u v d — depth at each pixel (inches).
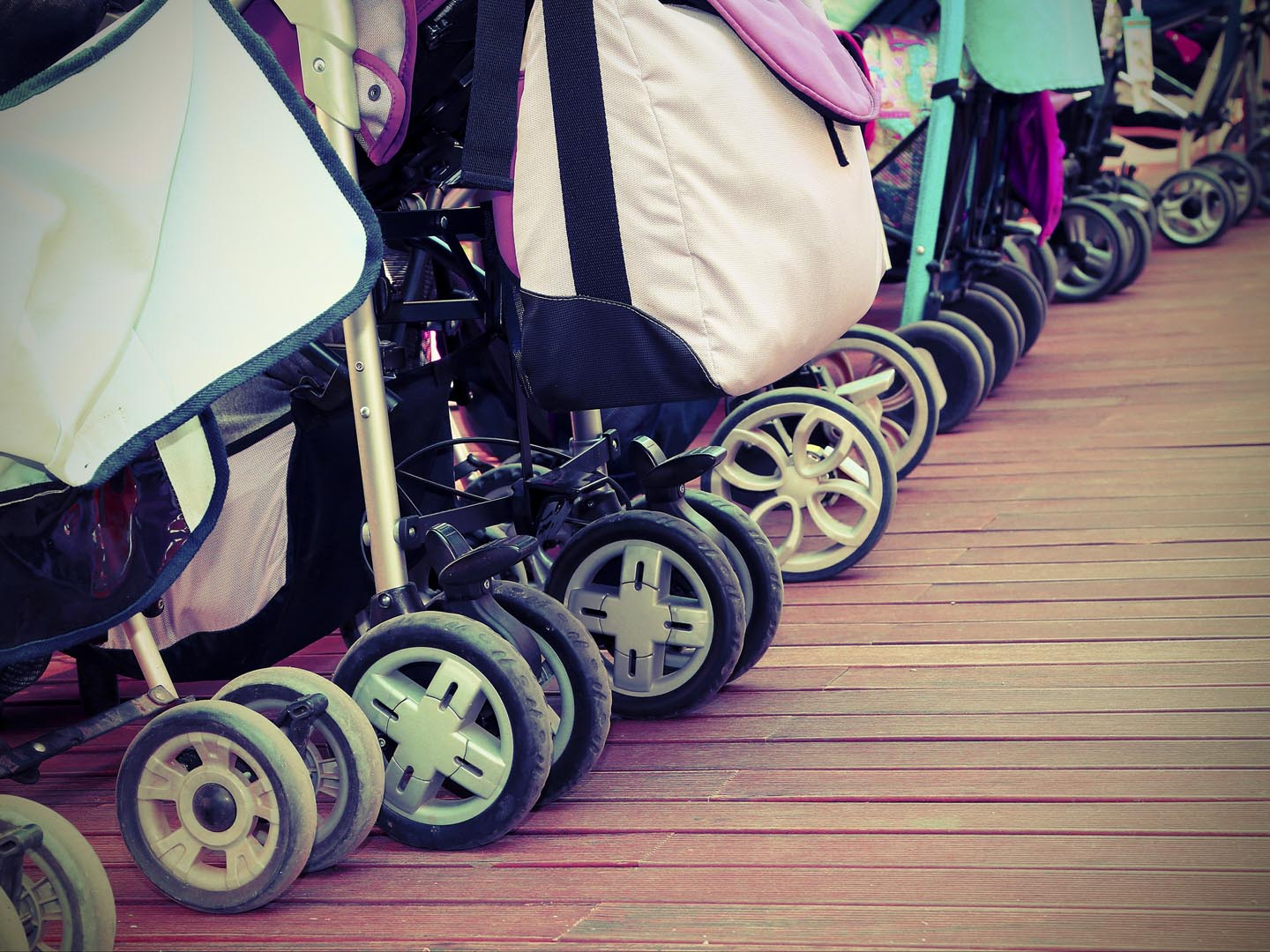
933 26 125.3
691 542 57.9
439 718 48.7
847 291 50.2
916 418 95.6
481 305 55.9
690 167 45.5
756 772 55.1
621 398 47.8
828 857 47.8
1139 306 166.9
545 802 53.7
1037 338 142.7
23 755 46.0
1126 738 55.8
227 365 41.5
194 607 56.6
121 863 52.1
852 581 80.0
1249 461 97.5
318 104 46.9
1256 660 63.1
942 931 42.6
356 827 47.2
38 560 46.1
